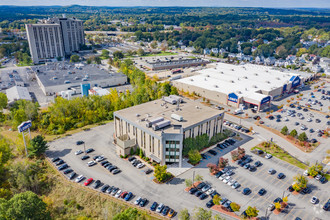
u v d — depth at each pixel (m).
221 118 122.62
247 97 166.88
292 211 80.31
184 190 89.81
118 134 122.38
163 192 88.69
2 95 155.88
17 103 154.50
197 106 128.50
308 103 178.62
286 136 129.75
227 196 86.75
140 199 84.50
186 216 72.69
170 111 122.38
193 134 110.00
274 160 108.00
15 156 110.88
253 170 100.94
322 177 95.75
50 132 131.25
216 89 184.25
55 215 81.62
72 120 139.75
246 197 86.38
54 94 194.50
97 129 136.38
